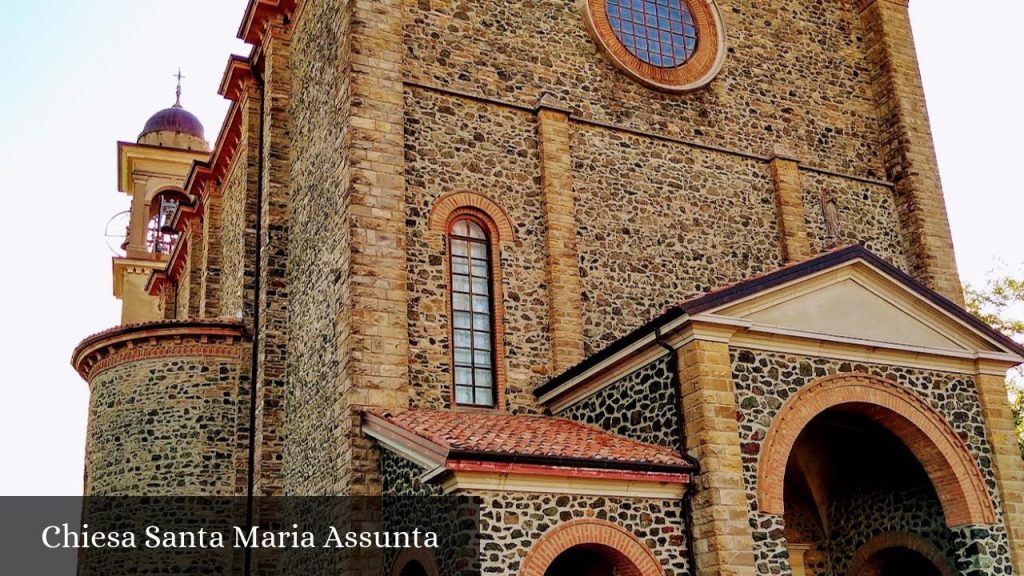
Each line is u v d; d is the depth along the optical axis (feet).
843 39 75.87
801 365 47.70
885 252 70.38
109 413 66.03
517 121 60.59
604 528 42.34
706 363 44.96
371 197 53.52
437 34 59.98
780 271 48.44
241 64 72.54
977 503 48.93
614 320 58.70
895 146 72.95
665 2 69.77
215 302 82.99
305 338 58.44
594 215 60.49
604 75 64.54
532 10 63.77
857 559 56.24
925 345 51.01
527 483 41.32
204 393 65.00
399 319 51.96
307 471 54.80
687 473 44.06
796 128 70.49
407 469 45.34
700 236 63.57
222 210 85.30
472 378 54.85
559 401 54.03
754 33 71.61
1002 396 51.85
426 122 57.67
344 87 56.29
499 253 57.26
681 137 65.51
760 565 43.16
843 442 56.85
